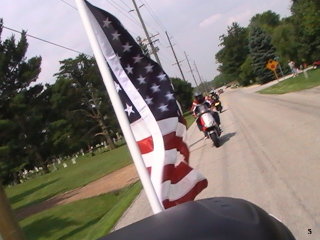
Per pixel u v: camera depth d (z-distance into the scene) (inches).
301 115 664.4
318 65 2242.9
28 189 1440.7
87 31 213.3
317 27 2233.0
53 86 2561.5
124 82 219.8
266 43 3420.3
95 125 2901.1
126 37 219.9
